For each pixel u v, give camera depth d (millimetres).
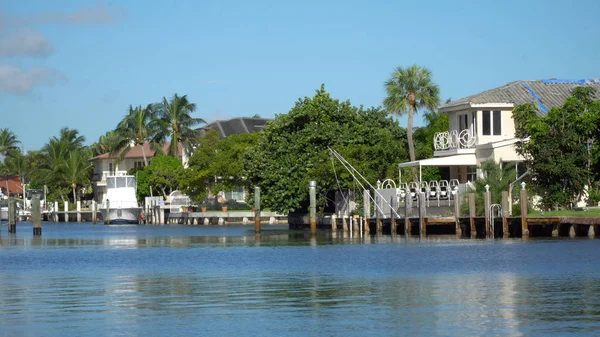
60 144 163250
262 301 30672
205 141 116125
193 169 116375
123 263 47594
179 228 103062
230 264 45312
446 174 78938
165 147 153750
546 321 25812
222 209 117625
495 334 24266
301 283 35594
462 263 41250
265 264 44688
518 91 73188
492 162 62281
